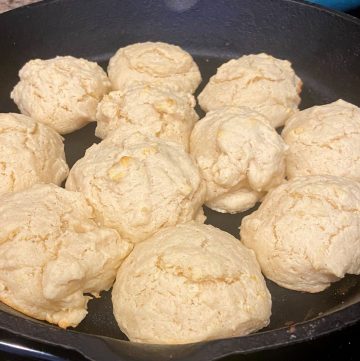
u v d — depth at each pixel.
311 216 0.20
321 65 0.30
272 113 0.26
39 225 0.19
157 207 0.20
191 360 0.14
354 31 0.28
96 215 0.21
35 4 0.29
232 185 0.22
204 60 0.31
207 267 0.18
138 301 0.18
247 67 0.26
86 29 0.31
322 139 0.23
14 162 0.22
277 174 0.22
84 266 0.18
